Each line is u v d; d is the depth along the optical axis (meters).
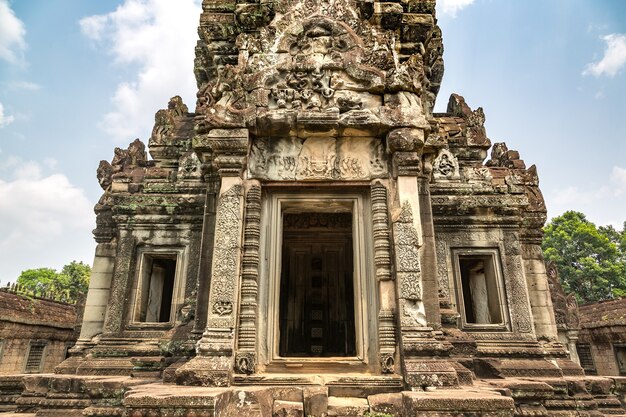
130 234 11.79
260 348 6.55
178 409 4.55
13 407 8.66
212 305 6.37
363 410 5.42
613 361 21.36
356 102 7.41
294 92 7.40
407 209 6.89
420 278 6.54
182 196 11.84
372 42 7.91
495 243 11.72
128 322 11.04
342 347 12.46
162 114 13.77
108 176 13.23
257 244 6.92
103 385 7.33
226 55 10.86
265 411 5.37
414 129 7.24
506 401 4.63
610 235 43.16
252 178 7.23
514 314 11.10
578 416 8.24
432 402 4.68
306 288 12.95
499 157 14.36
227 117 7.25
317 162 7.37
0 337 18.50
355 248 7.19
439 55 13.62
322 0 8.28
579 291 39.12
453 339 9.03
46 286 45.50
